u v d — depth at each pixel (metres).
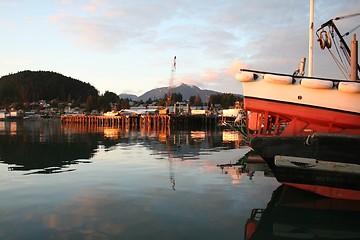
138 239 6.68
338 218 8.34
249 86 10.83
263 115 11.47
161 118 75.81
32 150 23.89
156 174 13.83
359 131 10.14
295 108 10.51
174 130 59.19
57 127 75.31
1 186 11.45
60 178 12.89
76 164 16.72
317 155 9.22
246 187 11.48
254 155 17.75
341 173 9.08
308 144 9.28
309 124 10.49
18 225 7.47
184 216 8.19
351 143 8.82
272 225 7.70
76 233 6.99
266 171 14.80
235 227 7.49
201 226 7.49
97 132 51.75
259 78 10.73
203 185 11.74
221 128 66.62
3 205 9.07
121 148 25.45
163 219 7.94
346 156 8.93
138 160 18.28
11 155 20.77
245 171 14.81
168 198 9.88
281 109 10.62
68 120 107.69
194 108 117.44
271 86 10.64
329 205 9.34
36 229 7.22
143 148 25.45
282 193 10.61
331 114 10.21
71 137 39.03
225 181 12.51
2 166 16.06
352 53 11.18
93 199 9.72
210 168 15.58
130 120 80.38
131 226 7.43
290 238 7.05
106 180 12.51
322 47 12.52
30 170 14.80
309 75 12.80
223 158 19.25
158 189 11.05
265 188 11.35
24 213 8.35
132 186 11.47
